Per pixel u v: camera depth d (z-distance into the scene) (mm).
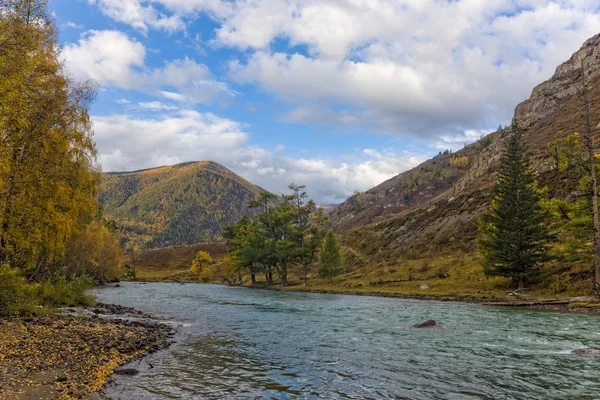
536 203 47000
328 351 16484
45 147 23516
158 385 11180
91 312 27688
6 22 18469
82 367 12273
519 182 48219
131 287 82375
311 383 11703
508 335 20406
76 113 26078
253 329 23000
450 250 78500
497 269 47250
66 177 25078
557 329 22297
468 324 24484
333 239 77375
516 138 51906
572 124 115812
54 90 23750
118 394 10188
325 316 29844
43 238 25266
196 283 115250
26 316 20625
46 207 24266
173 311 33688
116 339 16875
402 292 53031
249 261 89000
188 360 14562
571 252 39281
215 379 12008
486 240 50781
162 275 149875
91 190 28234
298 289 70375
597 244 33594
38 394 9320
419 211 122438
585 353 15656
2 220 21141
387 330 22500
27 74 20766
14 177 21219
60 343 14898
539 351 16344
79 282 32688
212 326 24281
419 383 11734
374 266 83000
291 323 25719
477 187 137000
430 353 16031
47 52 23016
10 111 18797
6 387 9469
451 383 11727
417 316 29344
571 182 73062
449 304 39688
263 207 91875
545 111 161500
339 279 77688
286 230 85938
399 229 115875
